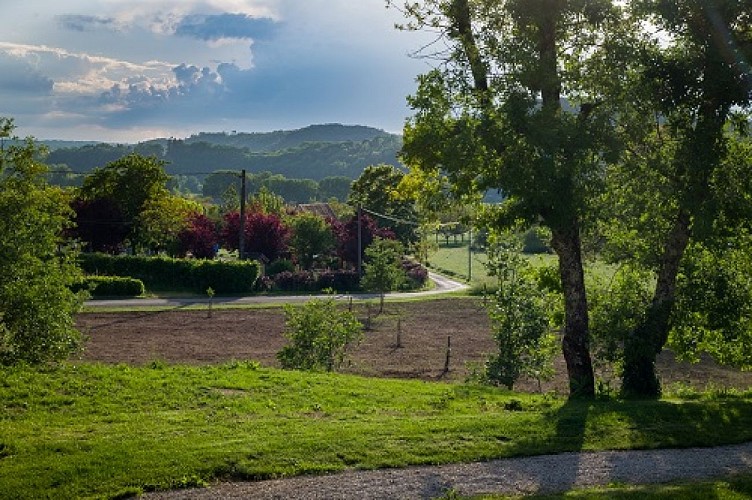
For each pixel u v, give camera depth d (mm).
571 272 18422
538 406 16469
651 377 18484
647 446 12977
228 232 70812
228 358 32156
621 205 19578
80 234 65688
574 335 18344
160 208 68250
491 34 17141
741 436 13625
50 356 20172
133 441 12125
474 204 19578
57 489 10109
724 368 30938
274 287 61906
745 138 18688
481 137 15906
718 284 19469
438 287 70438
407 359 33469
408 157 17766
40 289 20172
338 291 63156
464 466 11711
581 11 16625
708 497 10062
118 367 19094
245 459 11406
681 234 18562
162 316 45094
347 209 112188
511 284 22391
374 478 10992
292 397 16812
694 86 16641
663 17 16516
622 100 16688
